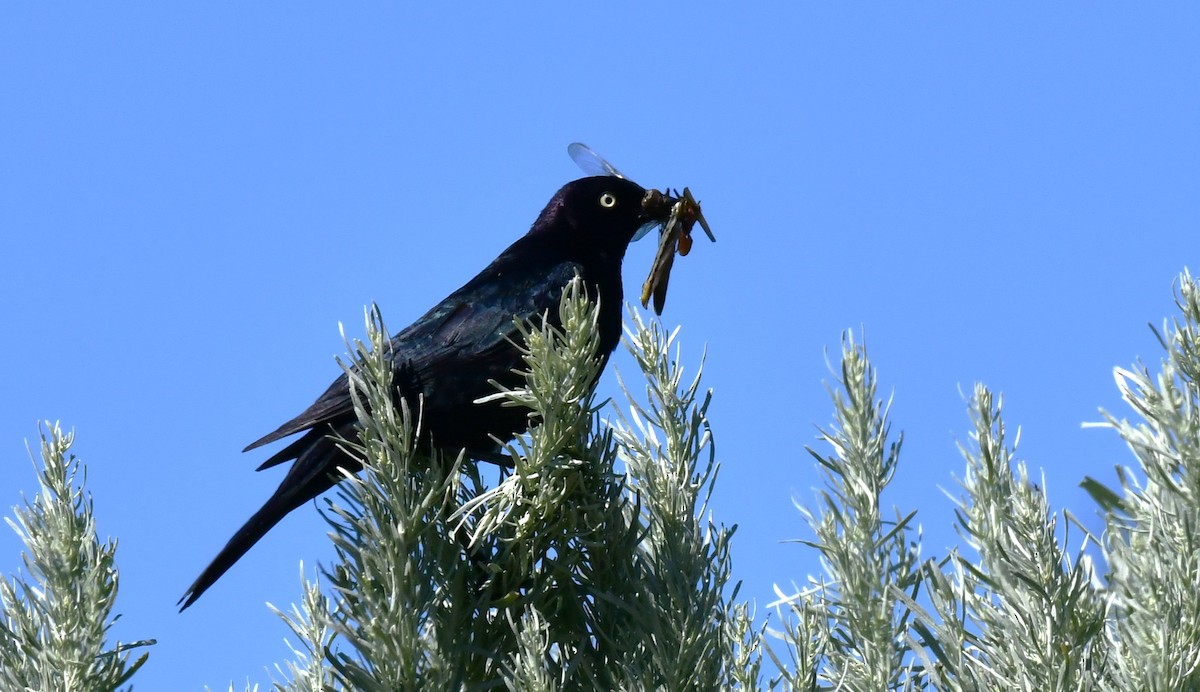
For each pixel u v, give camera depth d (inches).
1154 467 169.3
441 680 186.4
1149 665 153.1
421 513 194.4
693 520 217.5
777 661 187.3
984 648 167.6
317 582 224.5
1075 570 162.7
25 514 198.2
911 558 183.3
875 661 175.0
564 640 220.5
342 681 183.6
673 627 201.6
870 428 184.4
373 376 207.3
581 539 229.3
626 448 234.5
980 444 181.5
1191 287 171.0
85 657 189.0
